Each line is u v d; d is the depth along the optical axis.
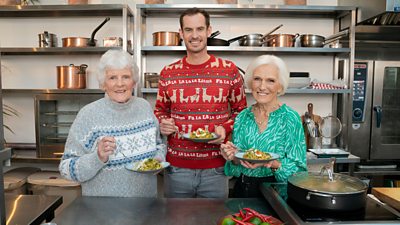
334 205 1.04
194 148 1.93
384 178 2.81
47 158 2.73
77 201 1.38
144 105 1.67
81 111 1.54
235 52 2.97
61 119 2.88
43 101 2.74
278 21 2.98
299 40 2.96
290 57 3.01
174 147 1.98
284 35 2.66
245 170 1.60
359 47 2.77
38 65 3.08
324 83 2.75
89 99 2.67
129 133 1.57
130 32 2.96
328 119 2.90
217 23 2.99
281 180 1.47
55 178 2.67
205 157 1.94
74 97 2.67
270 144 1.55
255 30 2.99
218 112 1.94
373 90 2.78
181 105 1.94
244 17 2.97
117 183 1.52
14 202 1.46
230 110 2.09
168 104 2.06
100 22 3.00
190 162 1.95
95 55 3.04
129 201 1.38
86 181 1.52
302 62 3.02
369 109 2.79
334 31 2.98
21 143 3.07
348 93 2.73
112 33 3.01
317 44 2.65
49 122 2.83
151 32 3.00
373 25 2.62
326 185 1.14
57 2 3.04
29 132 3.13
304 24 2.99
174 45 2.66
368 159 2.84
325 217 1.04
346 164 2.74
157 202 1.36
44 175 2.75
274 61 1.53
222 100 1.94
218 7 2.63
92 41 2.68
